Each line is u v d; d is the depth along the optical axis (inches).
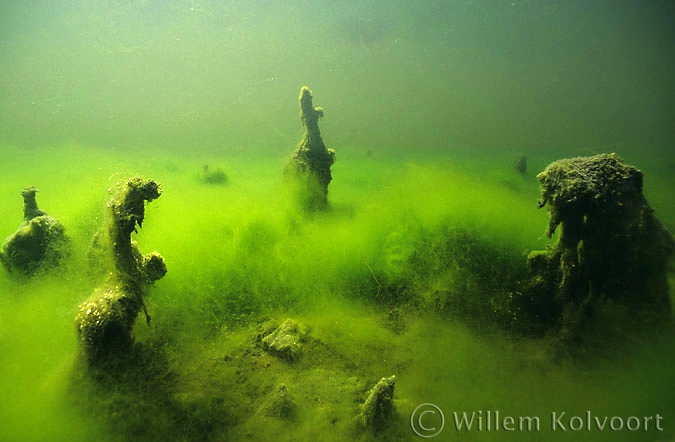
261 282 187.6
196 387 127.0
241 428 112.3
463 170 345.7
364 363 139.6
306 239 218.4
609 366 132.6
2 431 109.9
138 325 144.5
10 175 331.0
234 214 240.5
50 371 129.3
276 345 143.7
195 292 176.2
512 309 163.5
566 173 133.0
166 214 231.3
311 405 119.3
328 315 167.9
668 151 491.8
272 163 402.9
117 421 113.5
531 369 135.9
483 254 201.2
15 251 170.7
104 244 137.9
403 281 188.9
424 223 227.9
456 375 133.7
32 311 154.1
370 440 107.8
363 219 237.3
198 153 449.4
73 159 392.2
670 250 127.6
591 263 132.1
